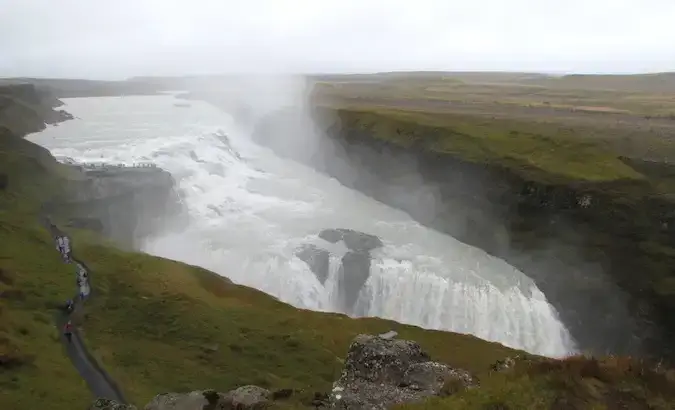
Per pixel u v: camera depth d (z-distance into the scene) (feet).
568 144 177.88
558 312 137.08
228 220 183.01
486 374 58.54
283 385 81.61
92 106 426.10
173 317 101.71
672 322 117.80
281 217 187.32
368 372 59.57
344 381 59.16
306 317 114.11
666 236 128.67
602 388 47.03
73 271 116.78
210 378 81.76
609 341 127.54
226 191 214.90
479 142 190.19
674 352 115.34
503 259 155.84
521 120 225.76
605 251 135.03
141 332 95.14
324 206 203.92
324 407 53.16
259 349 93.71
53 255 123.85
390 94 390.42
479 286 136.87
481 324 132.67
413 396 54.19
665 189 140.97
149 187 174.50
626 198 138.82
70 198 161.68
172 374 81.71
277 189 225.15
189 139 257.14
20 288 102.47
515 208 157.38
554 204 148.97
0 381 71.00
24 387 70.90
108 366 81.87
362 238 165.48
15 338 82.89
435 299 136.77
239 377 82.99
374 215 194.70
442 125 213.46
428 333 110.73
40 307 98.37
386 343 63.77
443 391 53.36
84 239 139.44
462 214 174.09
